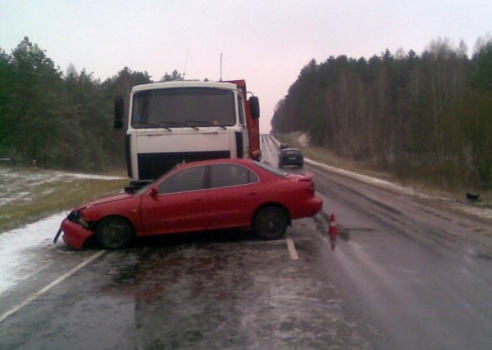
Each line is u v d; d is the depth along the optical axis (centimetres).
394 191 2955
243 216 1252
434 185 3619
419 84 6888
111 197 1267
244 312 753
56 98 6488
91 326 715
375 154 6228
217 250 1175
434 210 2047
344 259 1078
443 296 827
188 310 768
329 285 885
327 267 1008
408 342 639
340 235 1362
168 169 1415
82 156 7081
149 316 748
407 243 1266
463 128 3528
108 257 1138
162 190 1240
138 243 1284
